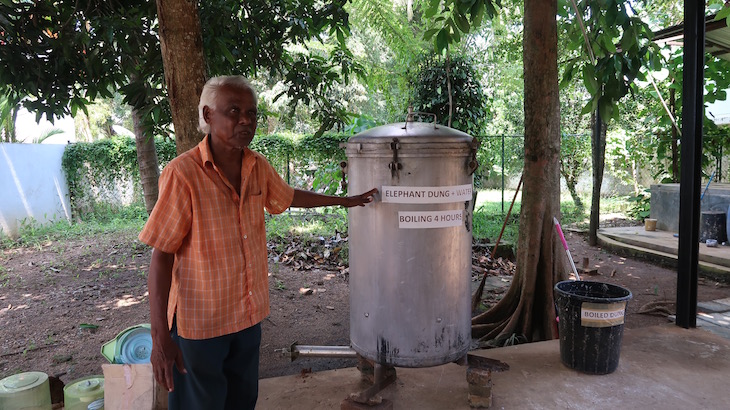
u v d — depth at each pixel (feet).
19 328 15.55
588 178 47.11
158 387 9.03
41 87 14.24
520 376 10.84
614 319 10.60
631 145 38.47
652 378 10.66
